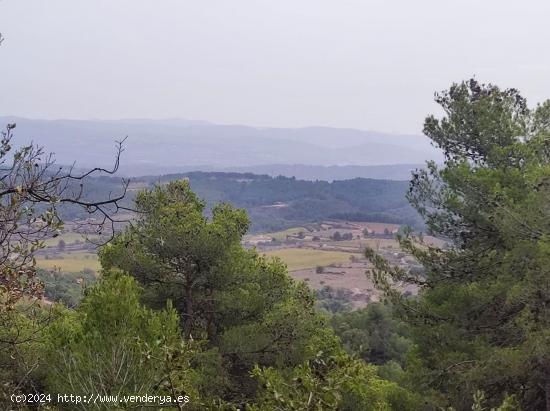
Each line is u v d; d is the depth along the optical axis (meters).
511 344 10.66
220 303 13.74
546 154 12.02
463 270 12.18
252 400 11.78
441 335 11.48
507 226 10.52
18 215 4.21
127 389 5.98
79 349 6.86
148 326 7.60
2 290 4.34
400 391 11.38
